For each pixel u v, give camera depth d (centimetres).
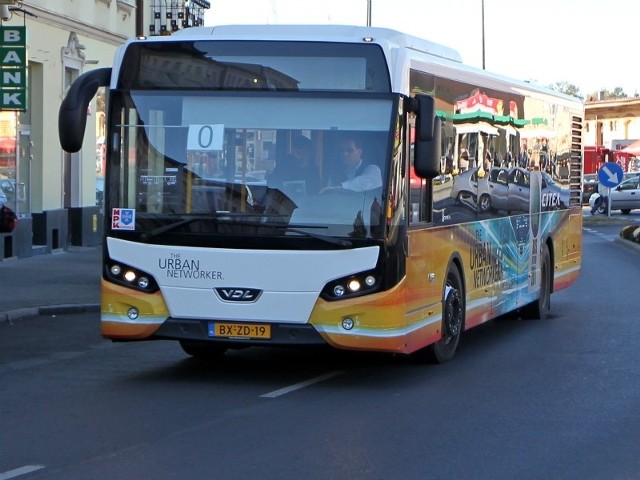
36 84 2553
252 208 1040
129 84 1073
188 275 1048
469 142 1292
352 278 1027
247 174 1045
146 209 1061
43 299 1800
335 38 1046
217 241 1042
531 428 905
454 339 1261
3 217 1717
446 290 1218
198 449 815
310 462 779
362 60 1043
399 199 1044
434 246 1158
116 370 1191
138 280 1062
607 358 1291
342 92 1042
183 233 1048
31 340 1434
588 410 982
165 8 3309
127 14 3102
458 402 1012
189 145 1056
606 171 3809
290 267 1031
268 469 758
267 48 1054
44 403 995
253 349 1349
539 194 1656
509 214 1487
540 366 1227
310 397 1030
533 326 1612
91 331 1528
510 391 1073
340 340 1028
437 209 1169
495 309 1421
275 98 1048
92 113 2916
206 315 1047
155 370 1191
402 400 1019
